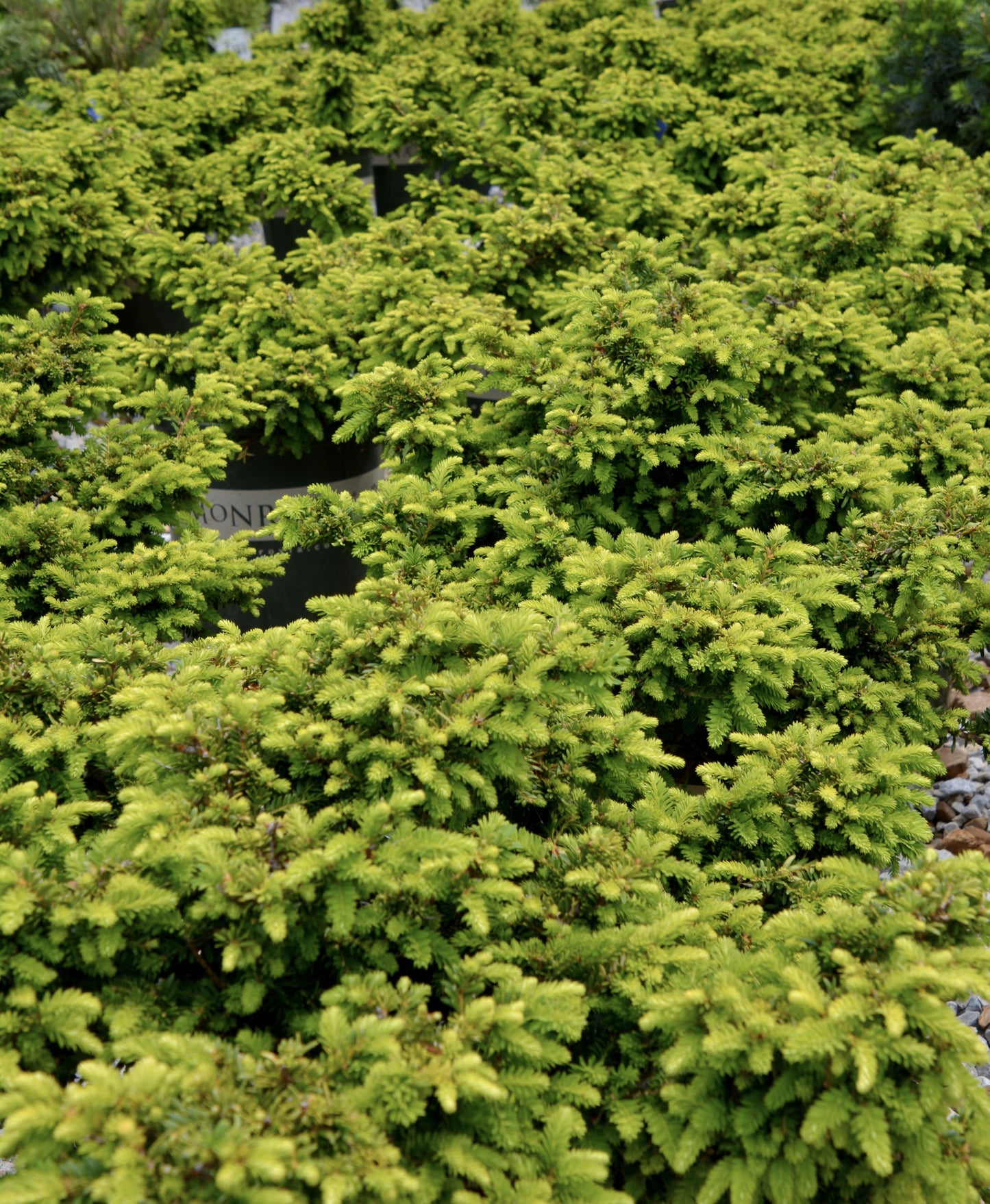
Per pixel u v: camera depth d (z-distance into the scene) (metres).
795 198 6.45
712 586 3.60
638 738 3.13
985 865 2.47
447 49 11.76
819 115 10.25
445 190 8.18
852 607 3.59
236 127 10.81
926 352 5.21
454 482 4.32
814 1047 2.07
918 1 9.70
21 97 11.21
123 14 13.34
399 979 2.54
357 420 4.87
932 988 2.19
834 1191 2.33
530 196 7.14
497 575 3.99
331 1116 2.01
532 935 2.74
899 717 3.70
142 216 8.13
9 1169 3.01
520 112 8.88
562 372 4.54
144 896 2.29
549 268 6.82
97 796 3.11
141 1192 1.78
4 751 2.89
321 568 6.27
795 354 5.30
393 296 5.93
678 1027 2.31
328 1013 2.20
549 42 12.51
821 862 2.87
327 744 2.62
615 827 3.01
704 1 13.63
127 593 4.00
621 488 4.63
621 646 3.08
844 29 12.07
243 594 4.69
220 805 2.51
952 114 9.82
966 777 5.18
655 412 4.68
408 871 2.41
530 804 3.00
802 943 2.56
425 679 2.89
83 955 2.28
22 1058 2.22
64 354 5.23
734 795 3.08
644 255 5.12
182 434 5.03
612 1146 2.47
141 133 9.42
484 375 5.78
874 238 6.30
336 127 11.08
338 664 3.01
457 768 2.62
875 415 4.80
